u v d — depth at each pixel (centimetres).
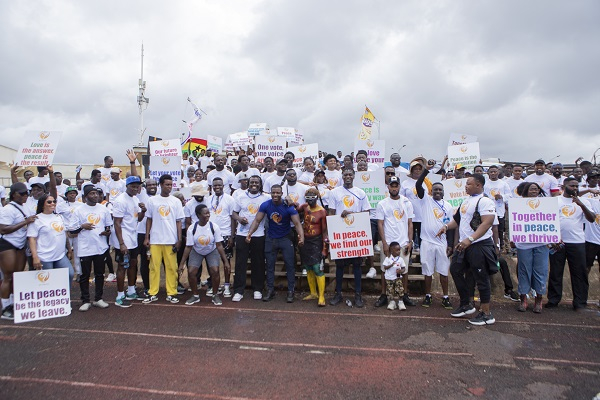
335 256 678
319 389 402
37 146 822
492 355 483
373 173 829
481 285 586
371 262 802
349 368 448
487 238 584
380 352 492
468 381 419
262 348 504
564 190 673
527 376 430
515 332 559
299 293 774
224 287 773
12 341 529
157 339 534
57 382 417
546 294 756
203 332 560
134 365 456
